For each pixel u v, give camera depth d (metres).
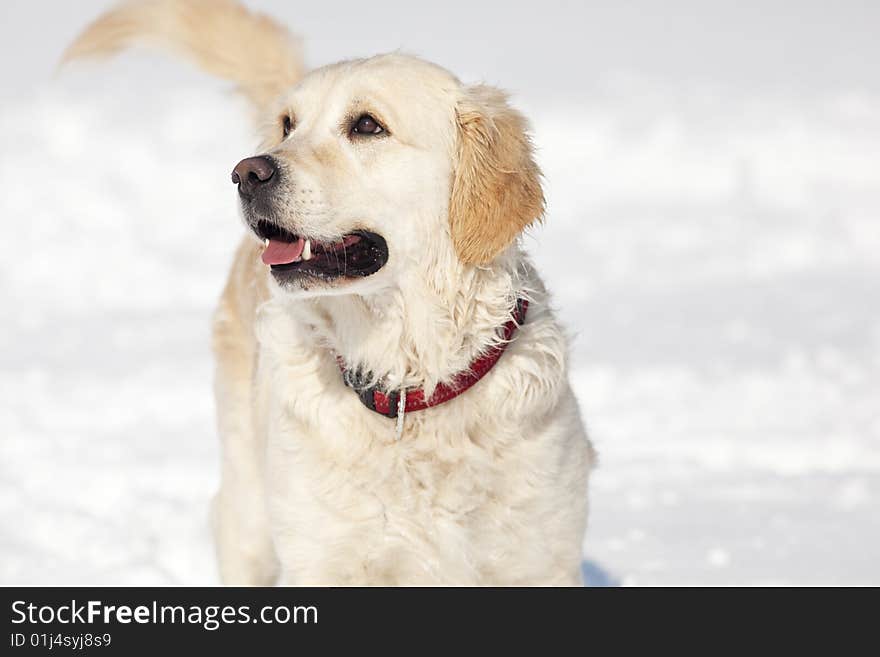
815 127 30.14
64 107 31.09
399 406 7.46
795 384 15.30
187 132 29.84
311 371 7.65
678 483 12.05
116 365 17.16
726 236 24.20
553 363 7.64
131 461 13.06
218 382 9.78
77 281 22.34
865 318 18.81
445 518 7.52
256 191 7.26
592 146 29.22
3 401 15.42
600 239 24.17
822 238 23.92
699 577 9.42
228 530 9.38
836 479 12.09
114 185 26.91
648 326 18.58
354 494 7.53
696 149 28.89
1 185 26.78
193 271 22.91
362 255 7.52
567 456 7.67
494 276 7.61
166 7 10.98
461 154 7.75
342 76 7.72
